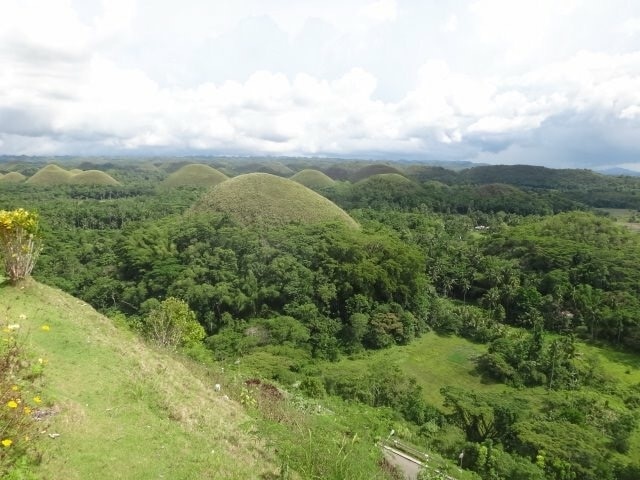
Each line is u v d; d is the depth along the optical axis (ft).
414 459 46.96
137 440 22.39
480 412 73.00
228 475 22.11
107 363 29.48
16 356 24.17
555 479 58.59
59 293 42.60
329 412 47.70
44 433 19.94
